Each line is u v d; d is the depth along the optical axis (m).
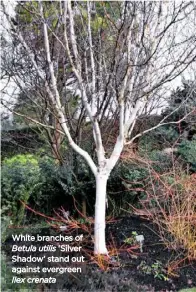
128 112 3.76
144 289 3.01
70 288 3.05
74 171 4.73
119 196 4.76
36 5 3.93
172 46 3.48
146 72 3.49
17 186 4.50
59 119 3.54
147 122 6.08
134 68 3.52
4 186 4.45
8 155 7.14
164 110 6.37
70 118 4.39
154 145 6.21
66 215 4.34
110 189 4.72
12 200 4.41
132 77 3.49
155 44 3.45
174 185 4.49
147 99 3.83
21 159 6.41
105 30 3.83
